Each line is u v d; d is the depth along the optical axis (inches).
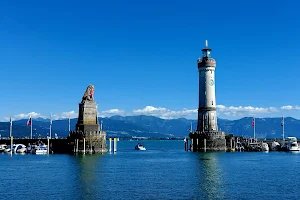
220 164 5113.2
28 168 4675.2
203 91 7475.4
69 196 2888.8
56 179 3720.5
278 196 2871.6
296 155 6796.3
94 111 6840.6
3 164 5196.9
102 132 6879.9
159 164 5236.2
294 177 3818.9
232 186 3282.5
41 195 2928.2
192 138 7514.8
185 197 2842.0
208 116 7445.9
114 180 3639.3
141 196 2878.9
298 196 2871.6
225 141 7381.9
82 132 6697.8
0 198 2834.6
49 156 6486.2
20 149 7514.8
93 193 2994.6
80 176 3927.2
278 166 4845.0
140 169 4552.2
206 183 3444.9
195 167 4749.0
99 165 5068.9
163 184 3395.7
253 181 3558.1
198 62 7544.3
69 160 5723.4
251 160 5698.8
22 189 3176.7
